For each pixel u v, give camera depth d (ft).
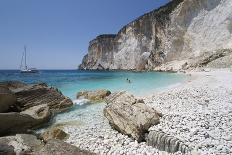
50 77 180.45
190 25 191.52
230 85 62.49
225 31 167.53
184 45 195.72
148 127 31.48
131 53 275.80
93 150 28.60
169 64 196.24
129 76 151.64
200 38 183.11
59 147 23.30
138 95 65.51
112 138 32.35
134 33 274.57
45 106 47.55
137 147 28.73
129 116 34.06
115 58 310.86
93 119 44.06
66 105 55.77
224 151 23.36
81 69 434.71
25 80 146.20
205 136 26.81
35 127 40.96
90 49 382.01
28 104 51.37
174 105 44.19
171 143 26.58
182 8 196.34
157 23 225.15
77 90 87.35
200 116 33.99
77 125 40.78
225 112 35.60
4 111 45.91
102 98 64.90
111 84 103.96
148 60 234.17
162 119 33.88
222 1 175.22
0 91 45.68
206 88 60.85
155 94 61.77
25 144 29.40
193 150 24.11
